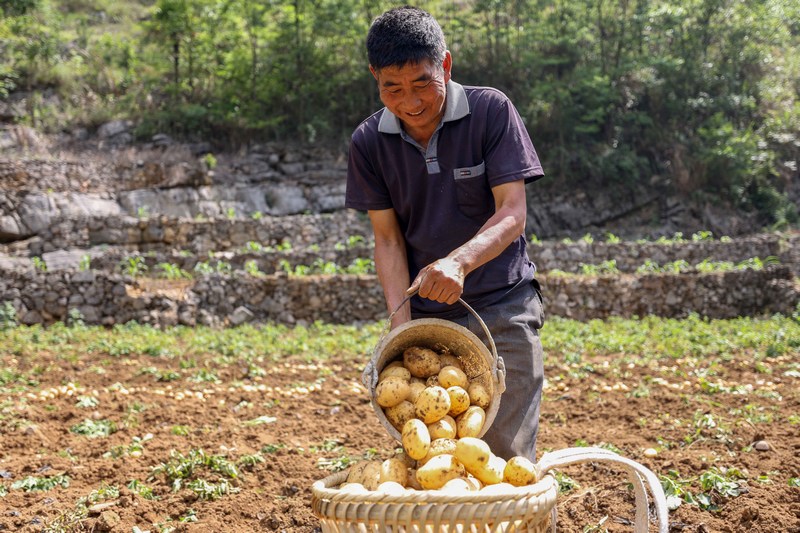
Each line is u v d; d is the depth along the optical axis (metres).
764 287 17.72
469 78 32.22
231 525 4.34
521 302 3.41
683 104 32.44
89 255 17.69
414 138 3.30
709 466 4.98
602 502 4.38
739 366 10.16
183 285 16.17
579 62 33.16
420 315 3.48
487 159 3.26
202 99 30.38
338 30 30.88
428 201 3.35
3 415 7.00
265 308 15.74
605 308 16.62
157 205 22.95
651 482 2.79
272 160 27.42
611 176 29.33
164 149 27.34
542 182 28.86
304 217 20.20
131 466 5.38
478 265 2.95
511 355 3.32
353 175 3.52
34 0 31.69
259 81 30.36
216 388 8.94
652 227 28.89
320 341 12.87
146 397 8.21
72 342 12.95
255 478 5.18
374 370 2.94
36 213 20.92
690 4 34.09
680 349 11.67
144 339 13.05
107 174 23.64
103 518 4.20
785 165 31.83
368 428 6.67
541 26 32.50
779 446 5.55
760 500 4.23
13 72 28.52
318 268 17.45
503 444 3.27
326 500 2.46
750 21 34.31
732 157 29.44
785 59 36.28
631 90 33.53
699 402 7.30
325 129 29.45
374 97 31.05
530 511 2.40
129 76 31.30
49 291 14.99
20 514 4.41
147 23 31.08
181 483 4.99
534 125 30.08
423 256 3.48
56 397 8.27
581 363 10.48
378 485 2.70
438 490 2.49
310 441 6.30
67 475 5.25
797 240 24.05
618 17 34.62
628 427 6.64
